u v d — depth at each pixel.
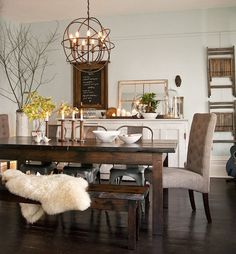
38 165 3.49
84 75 5.63
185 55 5.30
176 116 5.10
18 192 2.41
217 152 5.21
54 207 2.28
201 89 5.25
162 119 4.73
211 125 2.86
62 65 5.77
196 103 5.27
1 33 5.61
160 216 2.54
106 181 4.69
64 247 2.31
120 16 5.51
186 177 2.80
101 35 3.23
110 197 2.30
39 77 5.89
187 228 2.71
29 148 2.74
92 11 5.32
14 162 4.41
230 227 2.72
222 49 5.14
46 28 5.86
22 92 5.85
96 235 2.56
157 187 2.54
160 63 5.39
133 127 4.10
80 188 2.30
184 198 3.71
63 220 2.93
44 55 5.86
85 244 2.37
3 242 2.41
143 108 4.98
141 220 2.94
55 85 5.81
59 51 5.79
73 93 5.70
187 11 5.28
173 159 4.68
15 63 5.94
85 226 2.77
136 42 5.46
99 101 5.57
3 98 5.70
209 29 5.21
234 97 5.16
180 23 5.31
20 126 4.08
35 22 5.89
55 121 5.67
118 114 5.19
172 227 2.73
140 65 5.46
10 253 2.21
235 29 5.13
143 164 2.54
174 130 4.70
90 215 3.08
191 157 3.14
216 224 2.80
